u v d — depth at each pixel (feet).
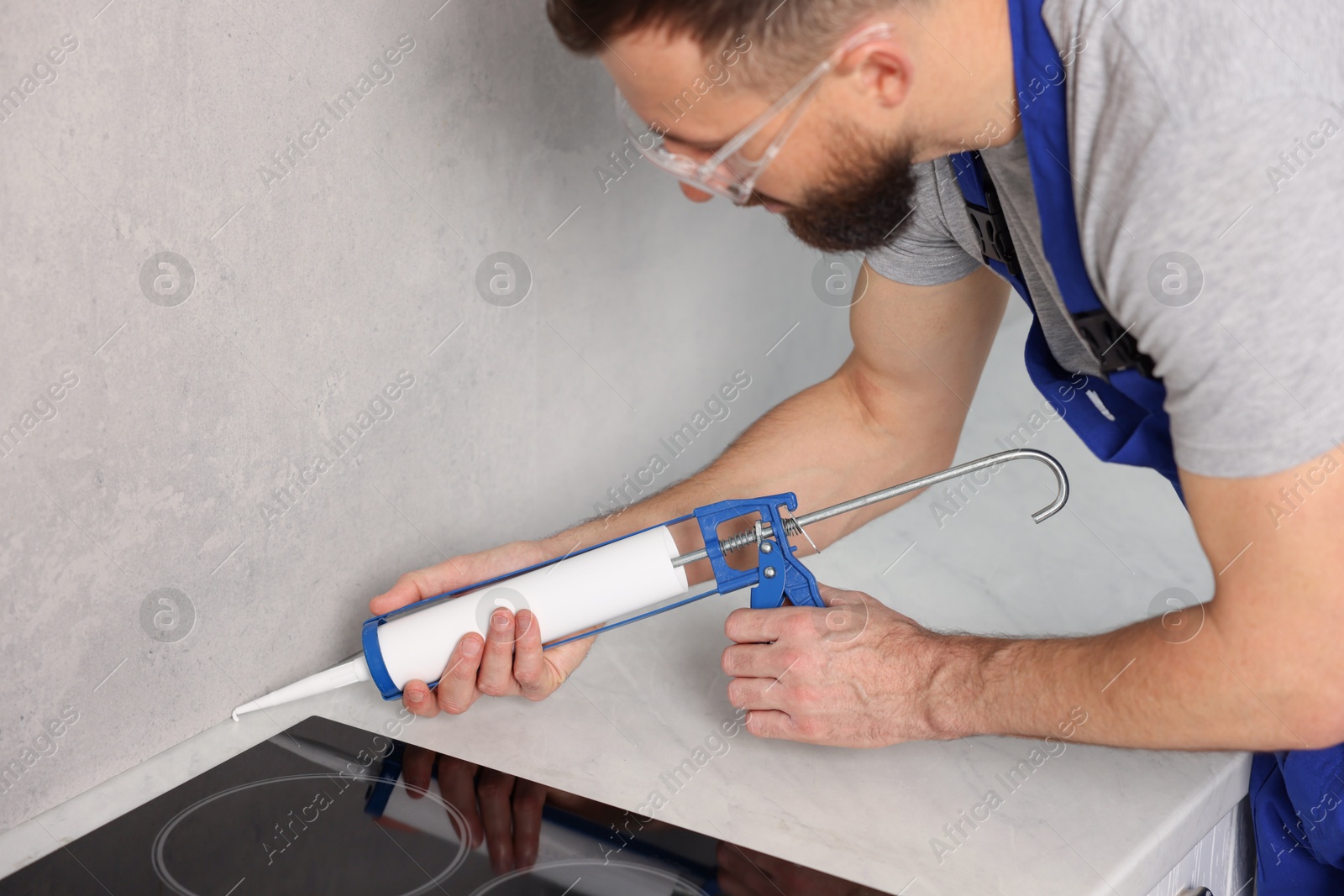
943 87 2.34
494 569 3.24
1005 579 3.97
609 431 4.31
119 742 2.77
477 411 3.65
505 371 3.72
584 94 3.73
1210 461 2.18
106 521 2.59
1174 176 2.03
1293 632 2.19
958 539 4.28
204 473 2.80
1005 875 2.42
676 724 3.08
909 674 2.77
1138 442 2.76
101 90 2.35
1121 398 2.89
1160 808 2.66
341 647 3.36
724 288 4.72
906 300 3.45
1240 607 2.23
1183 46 2.03
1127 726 2.47
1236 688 2.27
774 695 2.86
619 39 2.12
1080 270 2.47
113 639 2.68
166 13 2.45
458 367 3.53
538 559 3.28
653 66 2.16
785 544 2.93
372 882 2.42
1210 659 2.29
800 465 3.64
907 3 2.17
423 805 2.70
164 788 2.75
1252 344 2.05
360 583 3.38
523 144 3.55
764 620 2.90
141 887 2.40
